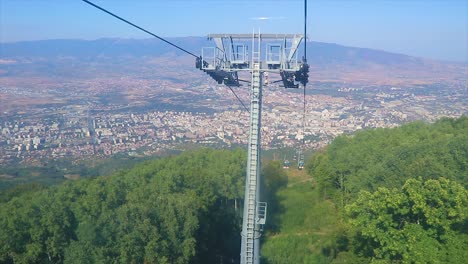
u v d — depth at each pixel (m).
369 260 22.58
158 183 31.34
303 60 15.80
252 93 16.00
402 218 20.36
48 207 25.56
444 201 19.41
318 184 42.12
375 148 34.84
